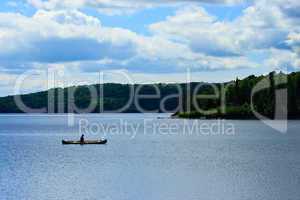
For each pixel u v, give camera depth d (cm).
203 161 9444
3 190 6366
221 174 7638
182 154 10850
